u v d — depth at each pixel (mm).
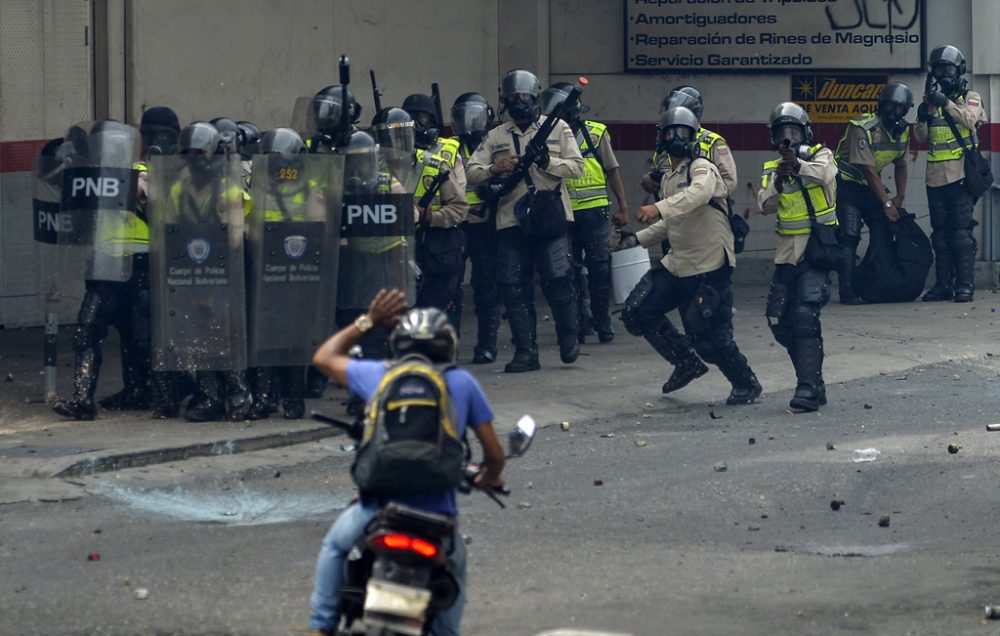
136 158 40344
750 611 24062
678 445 38406
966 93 66750
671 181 42812
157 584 25391
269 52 64438
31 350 52688
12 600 24375
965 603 24562
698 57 75250
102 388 45969
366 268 39906
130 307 40969
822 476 34469
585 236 54719
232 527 29594
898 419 41594
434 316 19172
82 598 24516
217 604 24203
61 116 57781
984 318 61062
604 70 75500
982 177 65938
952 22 74938
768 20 75125
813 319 42594
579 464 36156
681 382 44344
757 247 75938
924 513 31203
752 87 75375
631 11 75188
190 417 40000
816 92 75500
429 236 46344
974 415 42031
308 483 33906
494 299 50500
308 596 24688
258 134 45188
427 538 17625
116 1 58625
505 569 26625
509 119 48844
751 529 29859
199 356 39344
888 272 66188
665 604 24453
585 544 28516
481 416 18938
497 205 48375
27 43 56938
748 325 60000
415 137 46031
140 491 32875
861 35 75250
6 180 56750
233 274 39219
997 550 28172
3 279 56969
